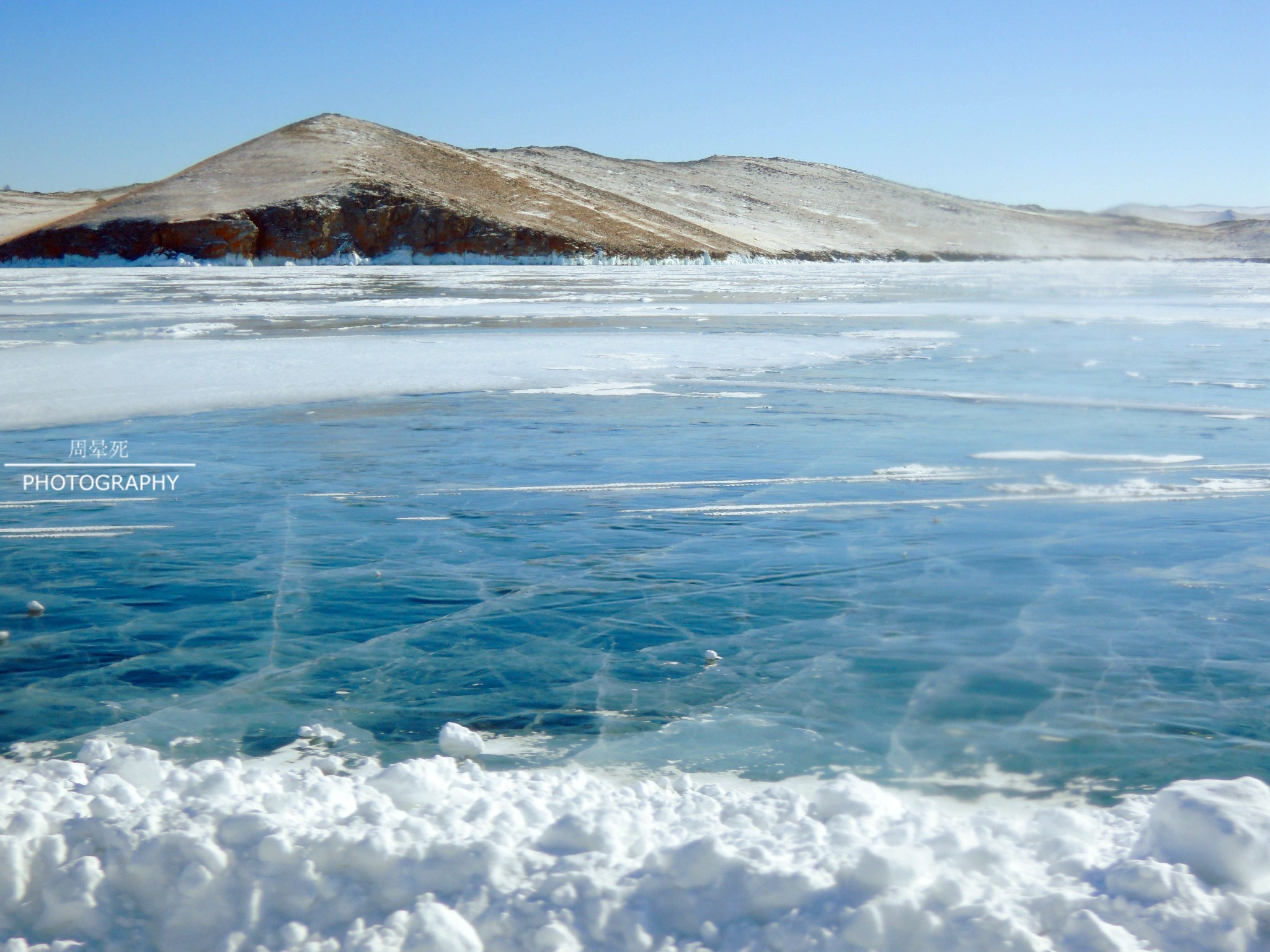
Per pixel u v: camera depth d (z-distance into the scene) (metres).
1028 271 104.25
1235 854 2.89
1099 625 5.94
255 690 5.11
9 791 3.57
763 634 5.84
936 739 4.52
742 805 3.53
